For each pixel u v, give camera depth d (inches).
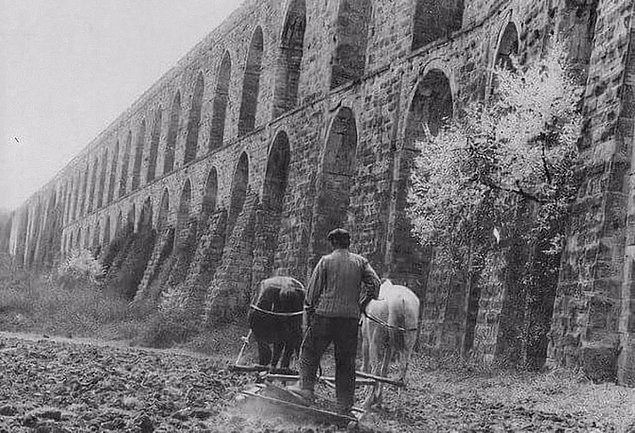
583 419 376.8
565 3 581.0
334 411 349.4
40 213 3486.7
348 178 1018.7
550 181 537.6
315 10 1148.5
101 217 2407.7
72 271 1857.8
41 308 1219.9
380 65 925.2
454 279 690.8
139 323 1104.2
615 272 477.4
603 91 510.6
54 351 650.8
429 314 716.7
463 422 371.9
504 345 568.4
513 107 581.0
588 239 496.1
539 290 553.0
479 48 724.0
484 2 781.9
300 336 476.1
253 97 1423.5
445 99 823.1
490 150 583.5
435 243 653.9
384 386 503.8
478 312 620.4
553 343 513.3
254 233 1212.5
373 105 905.5
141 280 1676.9
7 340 781.3
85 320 1160.8
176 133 1886.1
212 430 312.8
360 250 864.9
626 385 450.0
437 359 636.1
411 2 876.0
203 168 1542.8
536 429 349.7
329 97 1027.9
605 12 520.7
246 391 374.0
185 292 1296.8
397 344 410.0
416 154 821.2
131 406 362.9
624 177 483.5
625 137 485.4
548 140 544.4
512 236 581.3
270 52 1305.4
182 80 1836.9
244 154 1330.0
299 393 348.8
